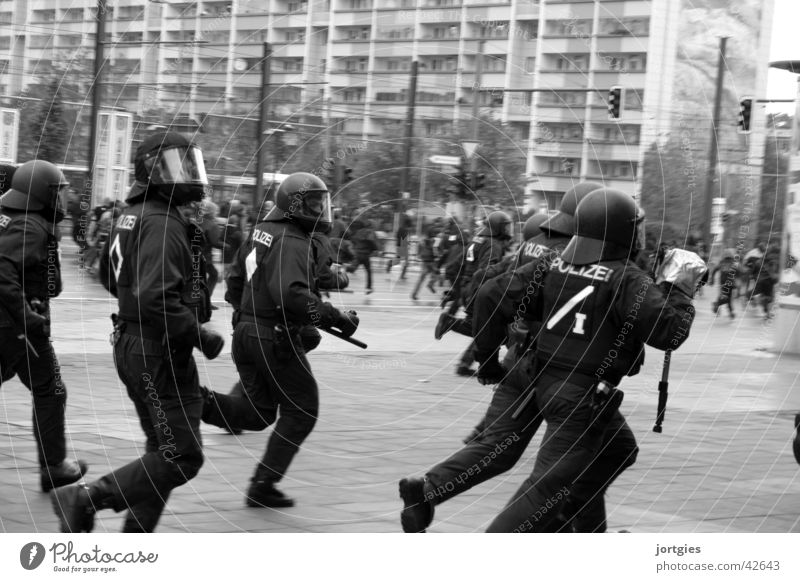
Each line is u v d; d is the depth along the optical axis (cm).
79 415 720
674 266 412
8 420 682
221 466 598
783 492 612
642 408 912
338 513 514
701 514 550
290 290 516
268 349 518
